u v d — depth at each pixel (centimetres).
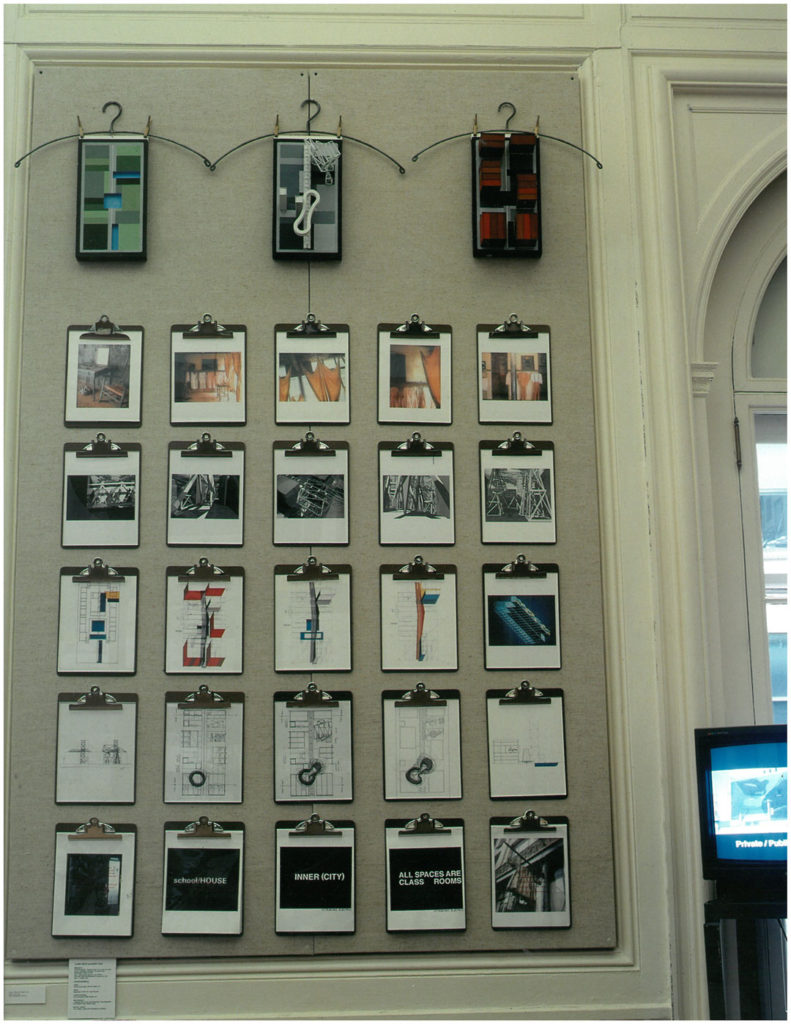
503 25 268
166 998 229
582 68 269
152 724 239
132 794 236
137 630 242
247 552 246
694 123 271
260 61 262
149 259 255
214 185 259
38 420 248
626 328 258
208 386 252
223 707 240
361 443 251
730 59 271
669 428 255
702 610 248
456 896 235
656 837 238
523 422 254
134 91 260
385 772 238
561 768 241
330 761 238
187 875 234
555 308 259
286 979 231
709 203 268
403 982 231
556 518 251
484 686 243
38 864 233
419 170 262
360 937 232
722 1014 216
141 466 248
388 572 246
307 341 254
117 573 244
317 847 235
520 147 256
